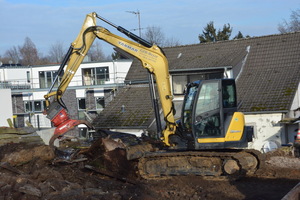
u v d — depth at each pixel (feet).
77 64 45.24
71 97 126.21
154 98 44.98
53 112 45.32
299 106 79.87
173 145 43.80
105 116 90.22
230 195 34.60
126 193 34.50
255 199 33.32
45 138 77.00
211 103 41.73
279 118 73.72
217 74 87.10
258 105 75.56
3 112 80.23
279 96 75.97
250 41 94.38
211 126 41.60
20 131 63.98
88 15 45.65
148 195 34.68
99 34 44.93
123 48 44.68
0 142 61.52
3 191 34.53
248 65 87.71
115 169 46.26
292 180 39.32
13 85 141.79
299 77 78.64
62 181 37.32
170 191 36.27
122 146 49.26
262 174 42.34
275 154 55.16
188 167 41.50
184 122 43.09
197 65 87.86
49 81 137.39
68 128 45.57
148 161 42.86
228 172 39.78
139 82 98.32
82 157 49.65
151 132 80.89
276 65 84.74
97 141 49.19
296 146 57.00
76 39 45.32
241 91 80.74
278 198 33.42
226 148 42.98
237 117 41.73
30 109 133.39
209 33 174.70
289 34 91.50
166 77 44.21
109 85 121.90
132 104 91.71
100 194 34.27
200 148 41.65
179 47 102.53
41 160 46.70
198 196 34.60
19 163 46.55
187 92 43.80
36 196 33.65
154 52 44.11
